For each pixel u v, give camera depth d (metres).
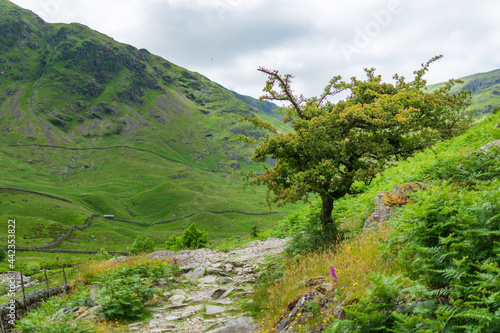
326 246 12.37
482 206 5.62
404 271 6.00
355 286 6.40
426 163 13.52
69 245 142.38
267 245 22.81
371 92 16.17
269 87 14.65
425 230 5.98
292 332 6.72
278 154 14.56
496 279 4.32
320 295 7.22
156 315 10.59
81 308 11.50
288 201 14.00
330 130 14.22
